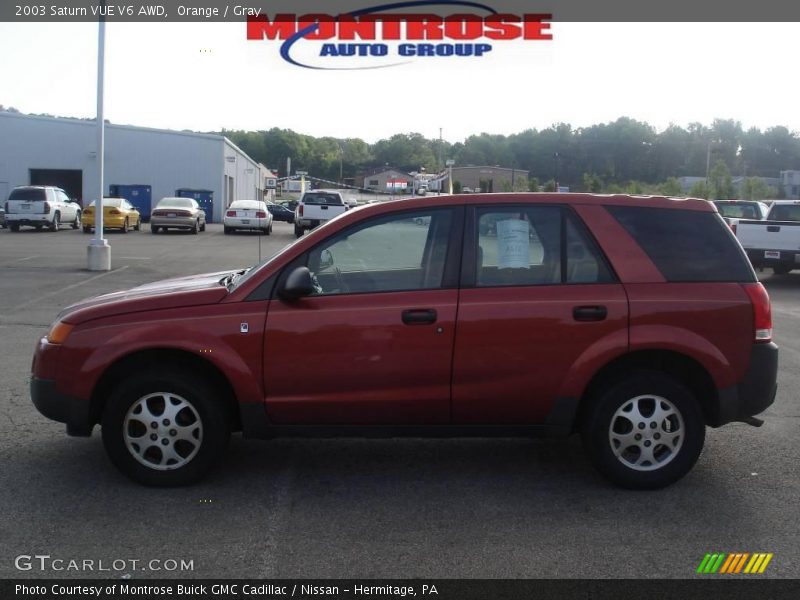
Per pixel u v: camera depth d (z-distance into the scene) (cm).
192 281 558
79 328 493
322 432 496
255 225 3369
